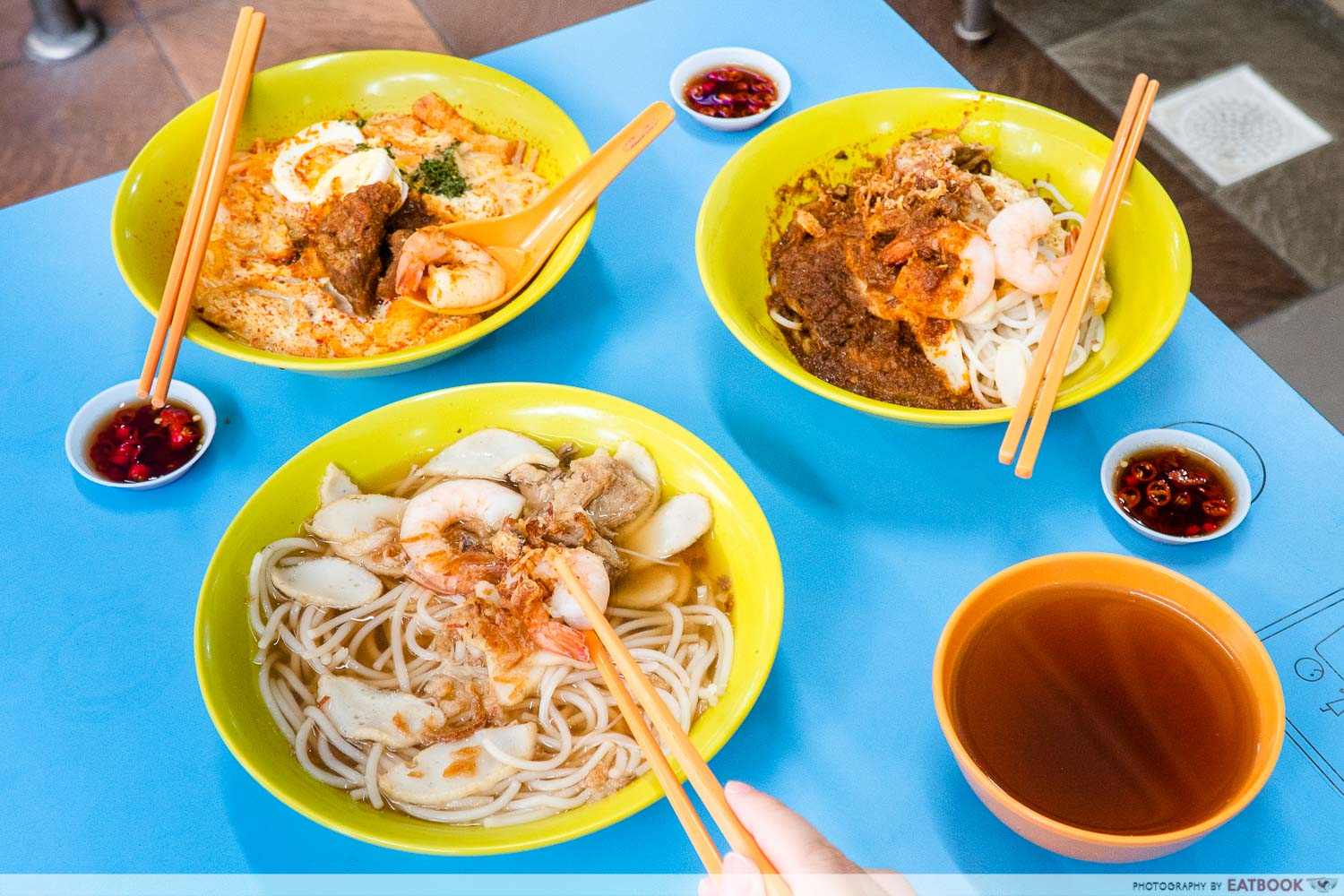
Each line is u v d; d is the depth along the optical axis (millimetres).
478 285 691
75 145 1215
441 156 775
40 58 1299
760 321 696
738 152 708
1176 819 508
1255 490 649
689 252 761
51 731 600
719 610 606
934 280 673
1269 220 1148
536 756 578
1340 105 1236
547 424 646
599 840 566
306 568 612
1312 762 573
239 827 572
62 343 730
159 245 726
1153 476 649
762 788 578
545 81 847
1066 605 554
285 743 571
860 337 699
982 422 605
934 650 613
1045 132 724
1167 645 545
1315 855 554
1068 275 645
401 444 640
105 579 646
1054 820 504
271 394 707
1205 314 716
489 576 601
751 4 899
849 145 740
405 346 697
